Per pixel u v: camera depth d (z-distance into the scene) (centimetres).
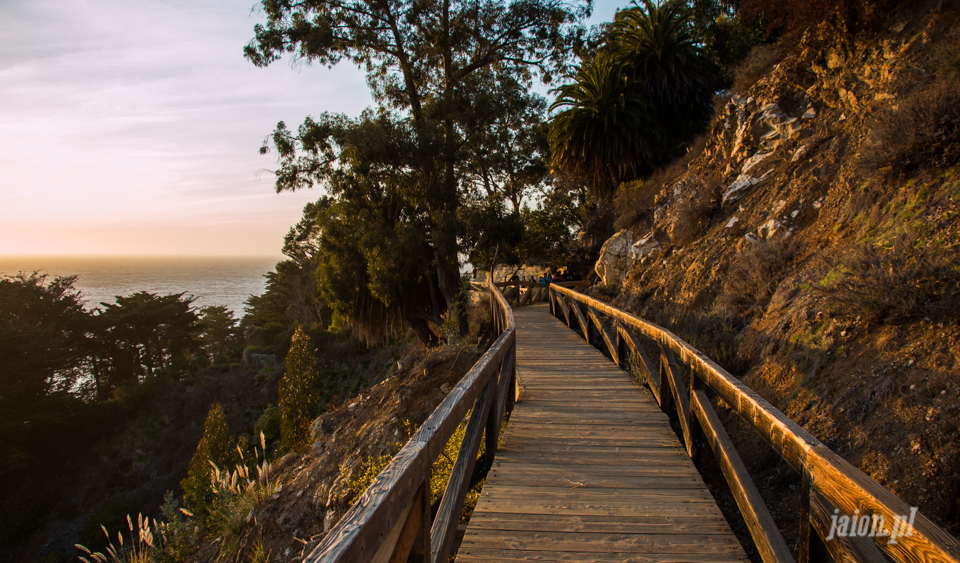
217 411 1998
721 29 2259
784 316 509
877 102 687
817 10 845
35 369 3762
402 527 174
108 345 5059
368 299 2169
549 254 2431
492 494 342
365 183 1934
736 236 829
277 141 1983
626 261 1380
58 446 3703
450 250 1886
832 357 402
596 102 1800
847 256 488
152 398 4012
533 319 1309
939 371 307
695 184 1129
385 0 2083
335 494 769
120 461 3556
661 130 1816
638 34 1895
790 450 216
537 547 274
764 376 471
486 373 371
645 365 579
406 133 1875
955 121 452
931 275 360
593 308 892
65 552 2952
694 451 396
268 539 775
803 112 873
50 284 5081
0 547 3125
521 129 2541
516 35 2262
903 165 506
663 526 296
